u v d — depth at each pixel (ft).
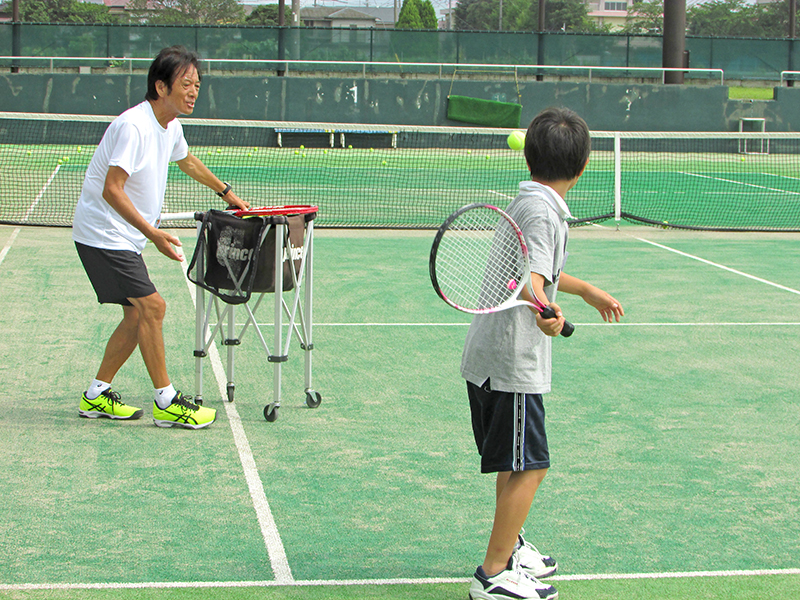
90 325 19.61
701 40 87.51
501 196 46.26
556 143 8.56
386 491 11.67
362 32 83.46
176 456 12.68
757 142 77.61
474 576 8.95
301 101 77.46
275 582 9.30
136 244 13.26
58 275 24.53
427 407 15.02
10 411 14.33
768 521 11.03
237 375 16.52
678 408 15.20
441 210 41.47
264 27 82.69
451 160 64.75
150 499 11.23
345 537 10.37
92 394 14.11
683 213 42.83
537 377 8.59
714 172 61.82
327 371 16.90
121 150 12.51
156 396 13.82
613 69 79.87
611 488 11.93
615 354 18.42
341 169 58.39
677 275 26.84
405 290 24.07
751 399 15.72
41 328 19.26
